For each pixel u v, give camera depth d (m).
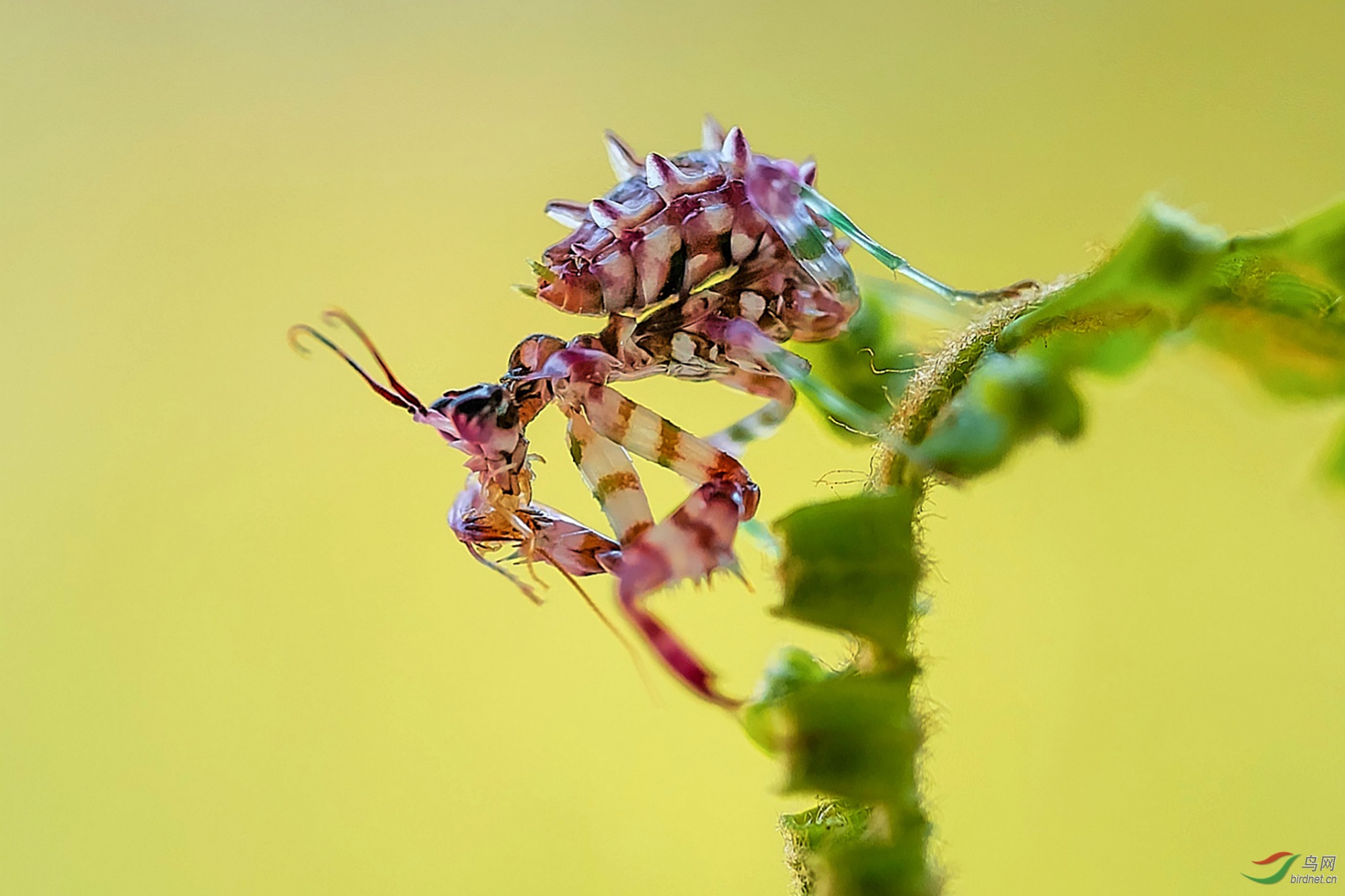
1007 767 0.21
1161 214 0.15
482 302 0.22
